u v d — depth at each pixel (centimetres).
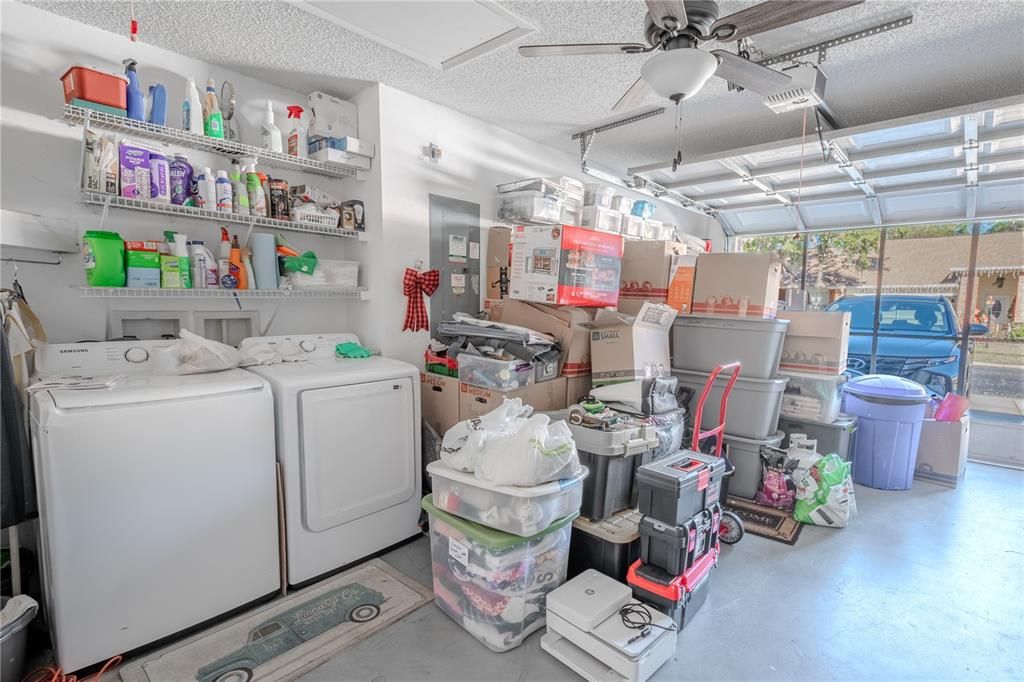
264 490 210
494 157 368
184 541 188
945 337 502
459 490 198
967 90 291
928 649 190
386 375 252
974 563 253
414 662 181
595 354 299
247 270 254
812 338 351
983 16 211
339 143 282
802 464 311
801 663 182
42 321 216
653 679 173
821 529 292
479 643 192
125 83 208
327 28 226
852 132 309
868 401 366
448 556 204
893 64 260
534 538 189
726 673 177
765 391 318
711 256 336
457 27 224
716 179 453
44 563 176
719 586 232
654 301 362
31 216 204
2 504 170
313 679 172
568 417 248
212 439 193
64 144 220
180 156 230
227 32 229
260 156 258
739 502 326
